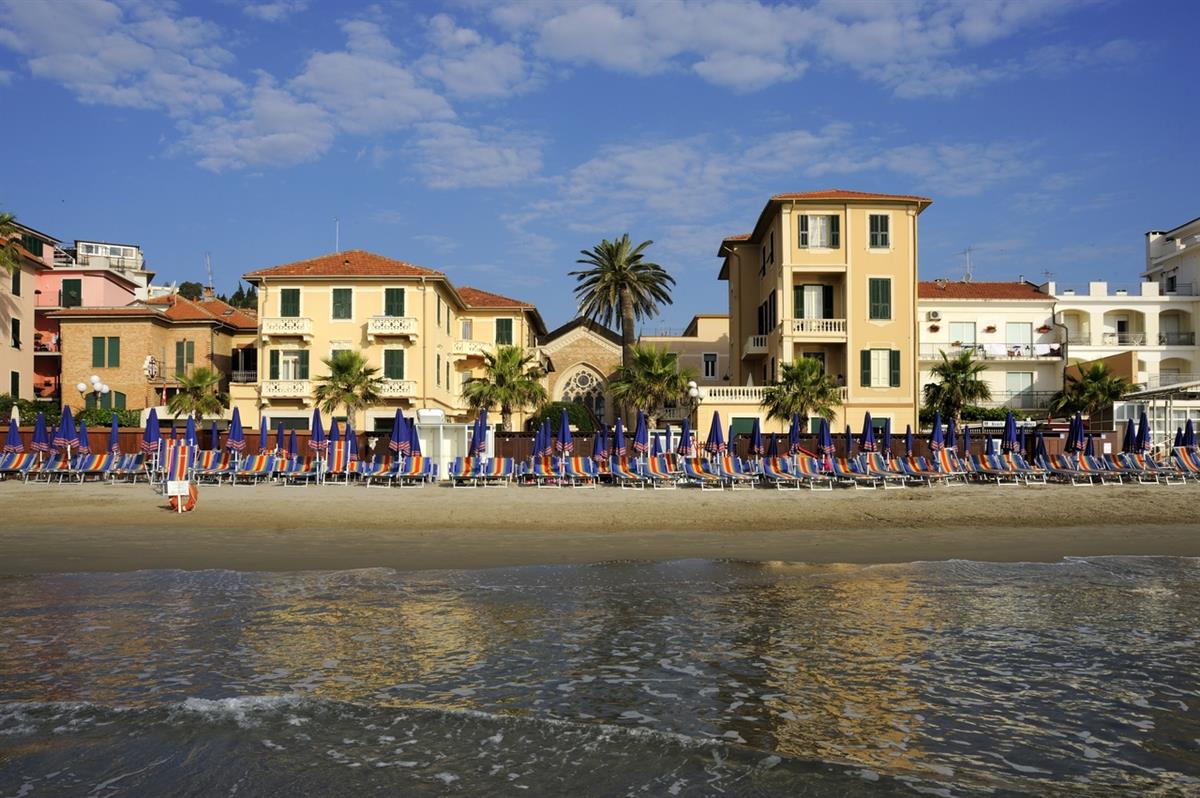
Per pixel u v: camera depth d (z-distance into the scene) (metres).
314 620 12.25
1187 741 7.93
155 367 53.06
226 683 9.38
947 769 7.32
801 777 7.15
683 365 65.94
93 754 7.57
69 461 33.19
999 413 53.50
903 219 48.28
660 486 32.97
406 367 51.50
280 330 51.03
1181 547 19.94
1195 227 67.31
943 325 59.94
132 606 13.10
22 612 12.66
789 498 28.83
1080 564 17.56
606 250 57.69
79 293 60.00
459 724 8.21
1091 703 8.88
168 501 26.64
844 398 47.41
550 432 33.91
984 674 9.80
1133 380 56.31
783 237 48.12
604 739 7.85
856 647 10.88
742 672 9.83
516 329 62.25
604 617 12.49
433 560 17.75
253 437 42.69
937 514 25.27
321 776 7.19
